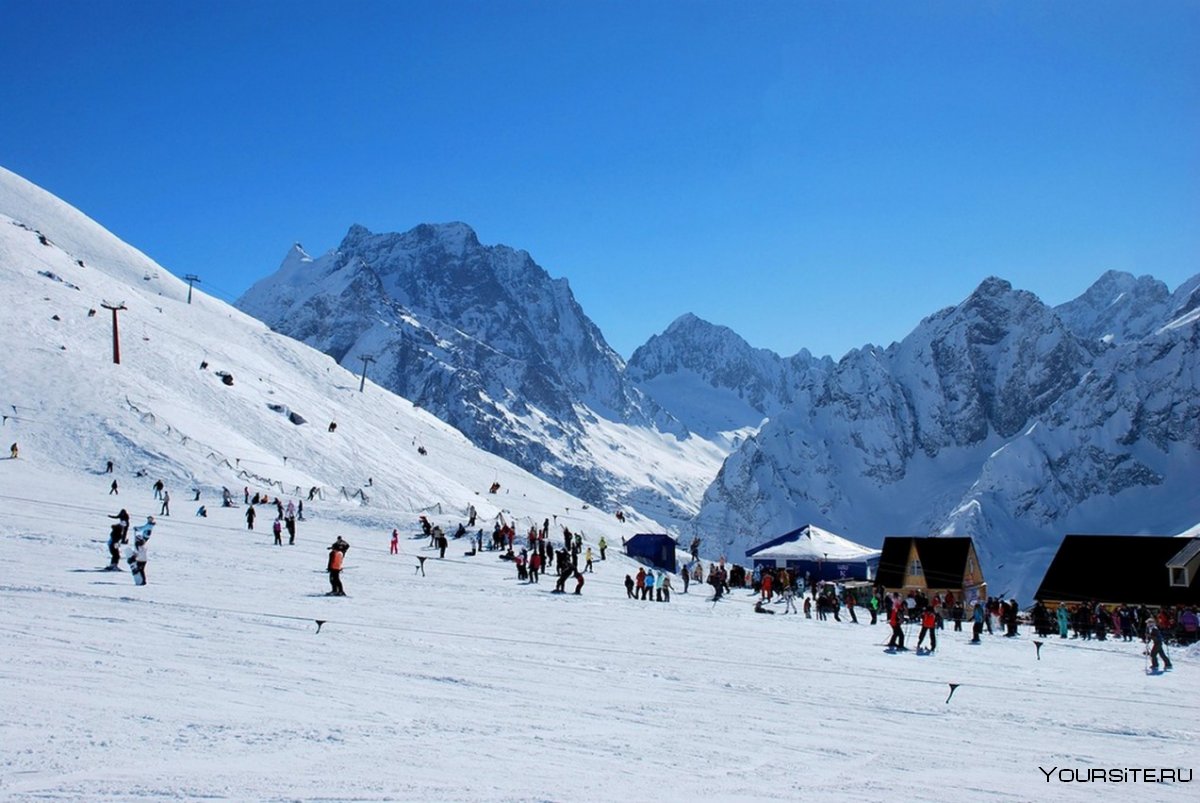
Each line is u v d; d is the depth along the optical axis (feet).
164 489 216.33
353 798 32.22
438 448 497.46
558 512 426.51
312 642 69.46
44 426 247.09
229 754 36.35
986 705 68.90
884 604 176.76
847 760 46.52
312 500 250.16
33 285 379.96
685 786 38.40
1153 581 265.54
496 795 34.32
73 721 38.70
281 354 536.42
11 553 109.50
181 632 67.36
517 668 67.82
